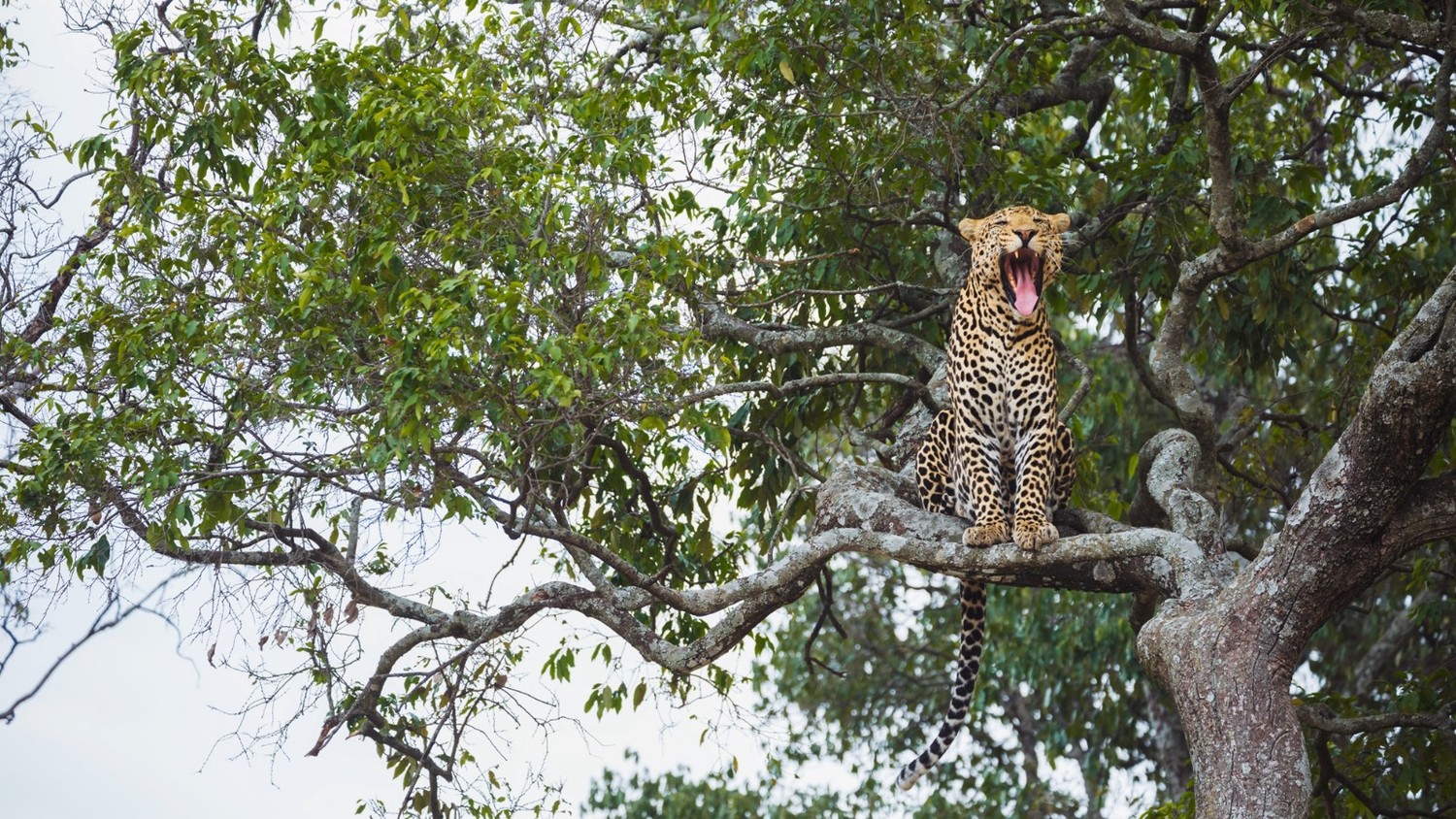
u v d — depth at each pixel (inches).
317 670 439.2
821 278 565.3
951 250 574.2
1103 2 454.9
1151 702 978.7
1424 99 588.7
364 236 426.9
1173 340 494.6
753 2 517.7
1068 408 481.4
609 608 458.3
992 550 401.7
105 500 422.3
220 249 447.5
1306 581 352.2
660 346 420.2
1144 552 382.9
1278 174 600.7
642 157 450.6
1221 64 718.5
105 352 447.5
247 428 419.8
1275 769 340.5
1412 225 616.4
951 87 528.4
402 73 454.0
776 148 531.2
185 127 475.5
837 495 453.7
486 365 406.3
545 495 432.5
